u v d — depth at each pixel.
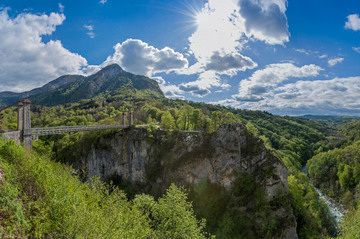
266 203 49.19
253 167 56.31
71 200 14.73
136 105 172.75
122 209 16.25
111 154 74.25
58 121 117.31
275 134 146.38
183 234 22.17
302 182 70.06
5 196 12.25
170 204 24.03
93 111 163.38
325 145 129.88
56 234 11.98
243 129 61.34
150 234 19.34
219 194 57.03
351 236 28.91
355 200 64.62
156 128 72.94
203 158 60.56
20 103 31.34
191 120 77.88
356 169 72.56
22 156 17.75
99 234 11.60
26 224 11.03
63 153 80.88
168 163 64.75
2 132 27.64
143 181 68.75
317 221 52.41
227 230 49.16
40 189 14.95
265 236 45.81
